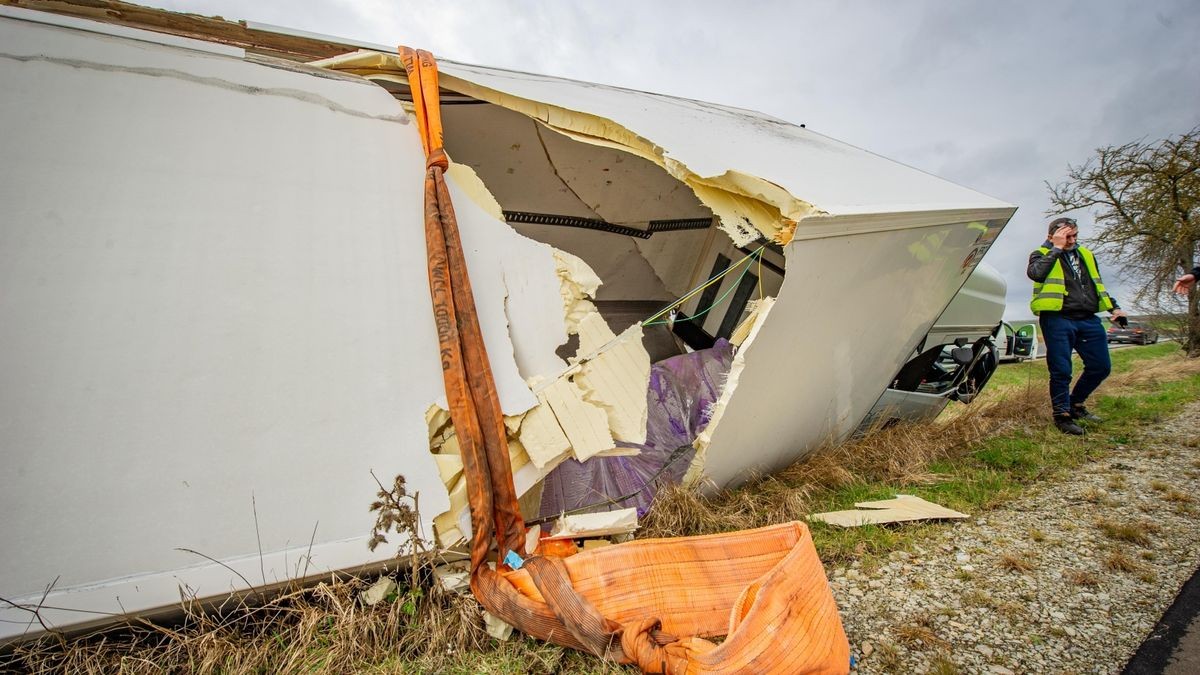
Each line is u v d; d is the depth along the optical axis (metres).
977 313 5.45
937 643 2.04
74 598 1.68
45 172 1.89
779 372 2.85
